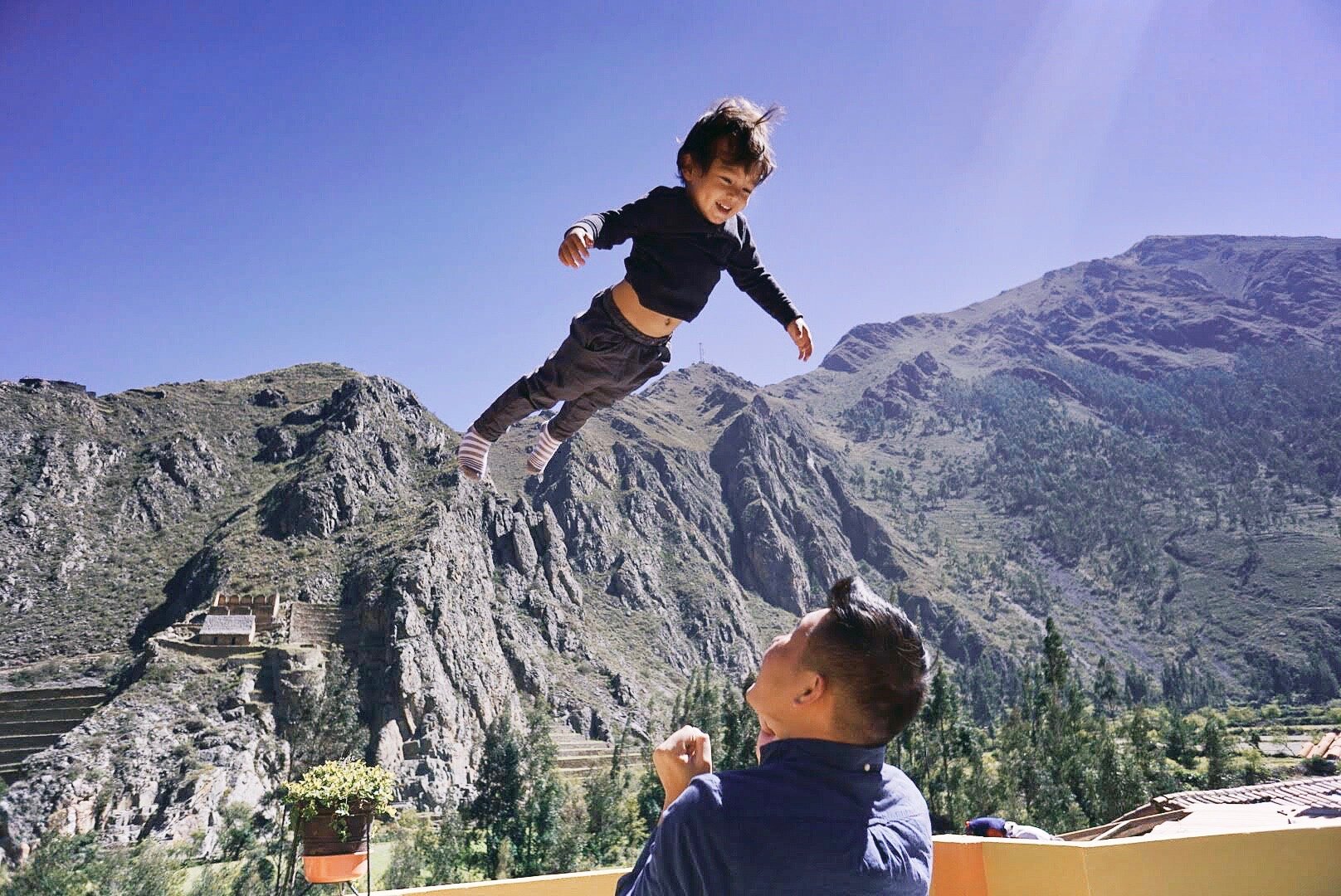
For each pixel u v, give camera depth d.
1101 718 83.94
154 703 95.12
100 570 148.50
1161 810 18.27
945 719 77.88
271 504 158.00
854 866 1.86
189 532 159.00
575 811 89.31
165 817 80.44
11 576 141.88
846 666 1.99
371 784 6.01
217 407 192.75
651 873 1.95
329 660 112.88
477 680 127.75
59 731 97.62
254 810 82.69
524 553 178.75
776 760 2.06
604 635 189.75
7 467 158.62
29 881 58.97
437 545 143.75
